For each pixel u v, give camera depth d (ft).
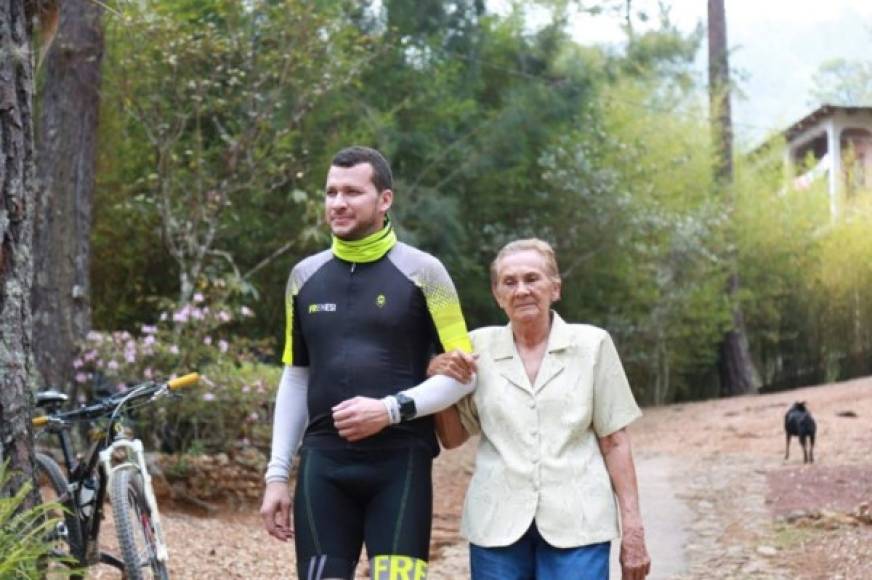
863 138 102.78
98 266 45.91
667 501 33.06
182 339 33.12
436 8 57.93
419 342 12.97
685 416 63.93
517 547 12.44
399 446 12.62
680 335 80.94
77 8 34.24
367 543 12.53
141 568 17.15
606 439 12.73
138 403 19.21
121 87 38.58
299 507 12.62
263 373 34.86
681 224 75.82
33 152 14.40
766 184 90.43
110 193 43.73
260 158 40.83
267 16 41.01
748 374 86.38
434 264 12.97
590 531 12.20
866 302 91.20
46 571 13.78
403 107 57.06
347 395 12.66
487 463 12.64
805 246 89.71
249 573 23.53
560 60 66.95
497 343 12.92
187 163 44.11
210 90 42.27
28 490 13.78
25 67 14.19
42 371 32.50
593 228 69.87
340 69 43.45
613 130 77.15
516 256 12.77
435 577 24.07
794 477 35.96
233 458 32.83
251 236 49.75
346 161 13.01
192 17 41.55
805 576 23.03
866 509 28.17
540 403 12.54
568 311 73.77
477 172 61.16
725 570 24.02
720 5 86.69
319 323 12.91
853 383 75.56
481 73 63.87
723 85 85.46
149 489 18.16
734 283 85.05
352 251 12.96
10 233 13.96
